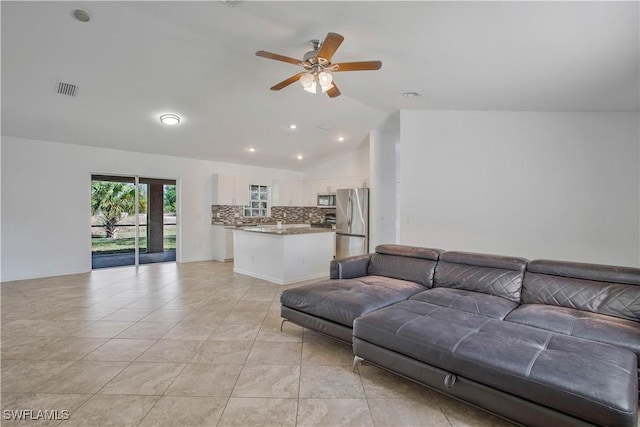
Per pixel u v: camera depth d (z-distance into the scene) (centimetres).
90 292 444
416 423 181
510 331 202
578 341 186
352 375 232
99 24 289
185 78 391
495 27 240
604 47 252
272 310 374
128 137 552
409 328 210
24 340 284
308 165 842
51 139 524
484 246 447
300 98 462
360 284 312
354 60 321
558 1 202
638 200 384
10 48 315
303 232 531
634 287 228
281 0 239
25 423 176
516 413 165
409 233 478
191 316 351
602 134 396
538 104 396
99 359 251
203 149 650
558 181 414
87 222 570
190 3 255
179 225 683
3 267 493
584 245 405
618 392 142
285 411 190
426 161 471
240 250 586
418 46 284
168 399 200
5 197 492
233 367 241
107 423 177
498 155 440
